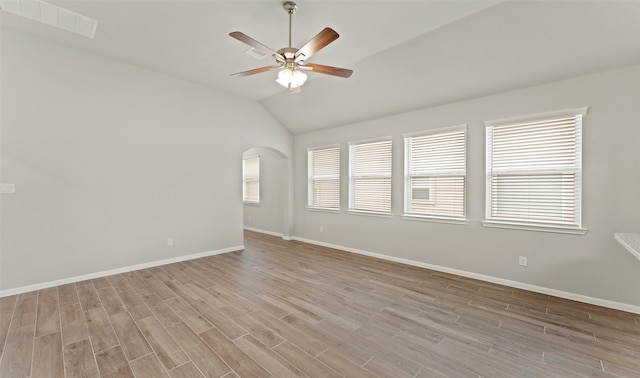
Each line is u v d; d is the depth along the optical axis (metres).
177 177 4.34
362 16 2.65
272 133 5.75
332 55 3.46
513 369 1.85
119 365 1.88
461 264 3.74
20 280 3.08
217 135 4.82
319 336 2.25
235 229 5.12
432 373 1.81
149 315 2.58
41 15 2.73
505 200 3.41
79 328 2.34
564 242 2.99
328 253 4.96
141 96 3.96
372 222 4.76
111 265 3.72
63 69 3.34
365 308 2.75
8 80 3.01
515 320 2.50
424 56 3.26
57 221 3.32
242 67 3.92
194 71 4.06
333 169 5.44
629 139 2.65
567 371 1.83
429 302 2.89
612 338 2.20
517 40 2.73
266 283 3.43
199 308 2.73
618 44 2.48
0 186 2.97
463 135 3.73
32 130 3.15
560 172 3.02
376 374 1.80
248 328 2.36
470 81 3.37
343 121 5.07
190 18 2.75
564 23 2.45
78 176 3.46
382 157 4.66
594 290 2.83
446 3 2.45
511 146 3.35
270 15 2.67
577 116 2.92
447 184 3.91
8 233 3.02
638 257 1.83
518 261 3.28
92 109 3.55
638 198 2.62
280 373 1.81
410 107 4.15
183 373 1.80
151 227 4.08
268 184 6.86
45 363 1.89
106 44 3.30
